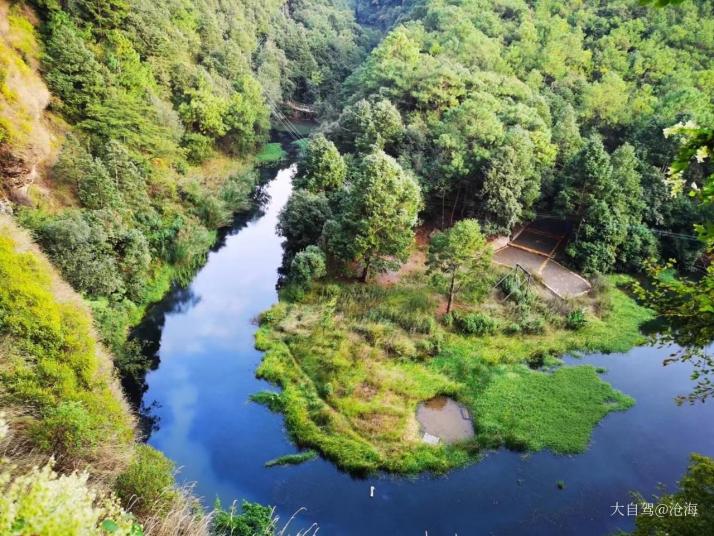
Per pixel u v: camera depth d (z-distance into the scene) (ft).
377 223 126.31
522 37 219.00
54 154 127.95
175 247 139.64
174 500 54.39
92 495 28.48
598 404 100.89
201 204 164.04
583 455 89.97
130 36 177.17
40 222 102.73
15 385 60.59
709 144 25.40
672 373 112.06
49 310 74.43
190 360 112.27
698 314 37.24
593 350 117.60
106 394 74.38
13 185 109.09
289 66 312.09
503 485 84.17
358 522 77.61
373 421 93.61
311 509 79.20
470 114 153.99
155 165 156.15
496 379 105.50
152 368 108.99
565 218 160.35
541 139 157.79
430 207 161.27
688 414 101.14
